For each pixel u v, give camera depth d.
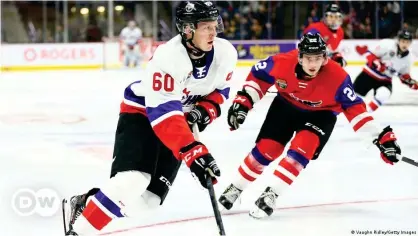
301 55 5.26
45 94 16.94
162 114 4.14
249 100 5.63
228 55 4.45
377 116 12.52
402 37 11.35
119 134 4.43
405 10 25.77
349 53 25.00
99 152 9.00
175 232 5.29
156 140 4.40
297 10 26.09
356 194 6.64
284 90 5.61
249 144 9.68
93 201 4.27
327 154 8.77
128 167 4.23
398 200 6.40
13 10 26.06
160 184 4.52
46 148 9.32
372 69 11.73
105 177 7.40
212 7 4.13
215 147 9.43
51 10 26.25
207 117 4.57
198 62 4.32
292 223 5.59
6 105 14.62
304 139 5.62
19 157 8.62
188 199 6.40
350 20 25.86
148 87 4.21
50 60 24.69
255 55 25.73
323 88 5.46
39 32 26.38
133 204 4.36
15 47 24.28
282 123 5.79
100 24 26.66
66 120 12.33
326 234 5.27
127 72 24.11
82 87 18.75
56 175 7.50
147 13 26.97
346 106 5.57
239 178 5.91
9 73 23.75
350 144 9.51
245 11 26.19
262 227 5.46
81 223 4.29
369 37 25.98
